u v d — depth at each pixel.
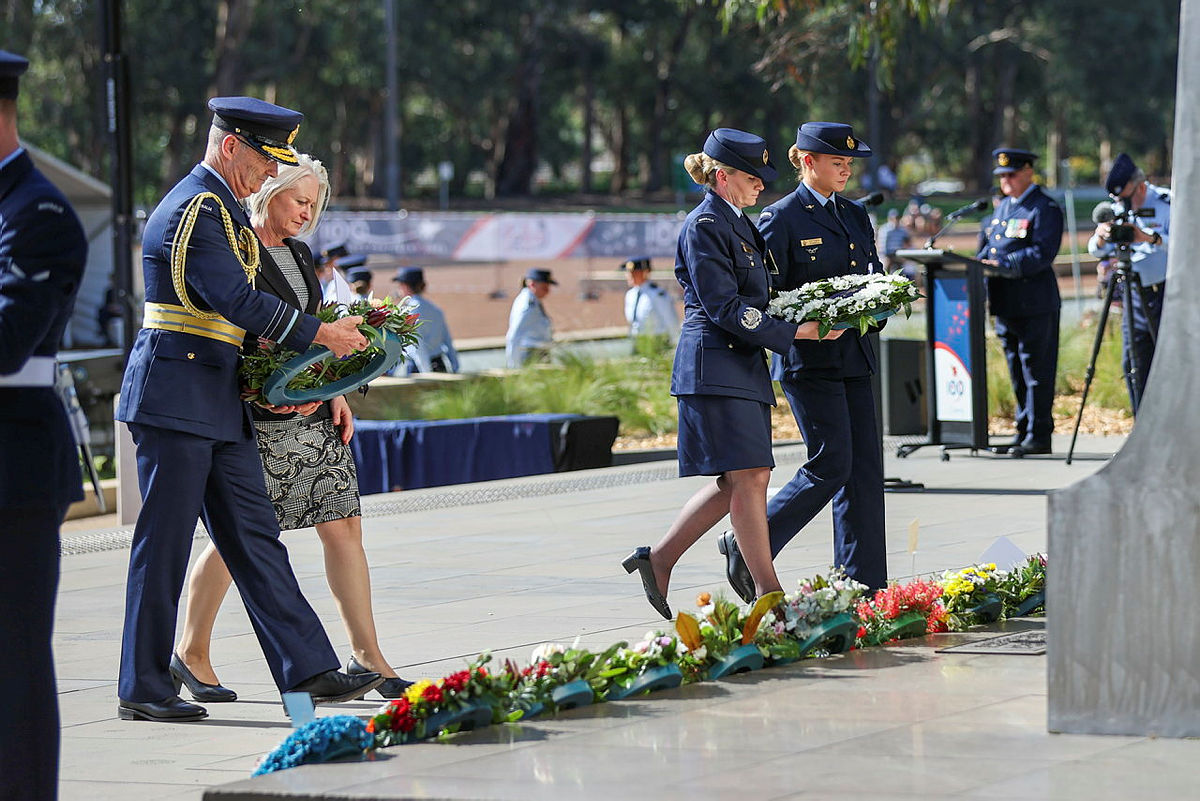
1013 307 16.34
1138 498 5.81
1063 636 5.90
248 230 7.50
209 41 83.31
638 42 103.38
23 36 77.88
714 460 8.40
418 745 6.09
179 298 7.36
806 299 8.59
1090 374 15.66
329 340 7.46
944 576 8.56
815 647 7.57
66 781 6.53
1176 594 5.79
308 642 7.53
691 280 8.39
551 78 105.88
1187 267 5.77
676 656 7.03
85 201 42.38
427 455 18.20
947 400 16.30
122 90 18.92
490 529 13.18
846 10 22.30
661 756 5.77
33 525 5.86
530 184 103.69
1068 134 120.75
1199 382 5.75
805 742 5.91
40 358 5.86
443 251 48.31
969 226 68.75
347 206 92.25
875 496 9.09
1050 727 5.92
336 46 84.38
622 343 27.77
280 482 7.76
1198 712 5.78
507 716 6.40
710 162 8.45
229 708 7.77
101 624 9.99
